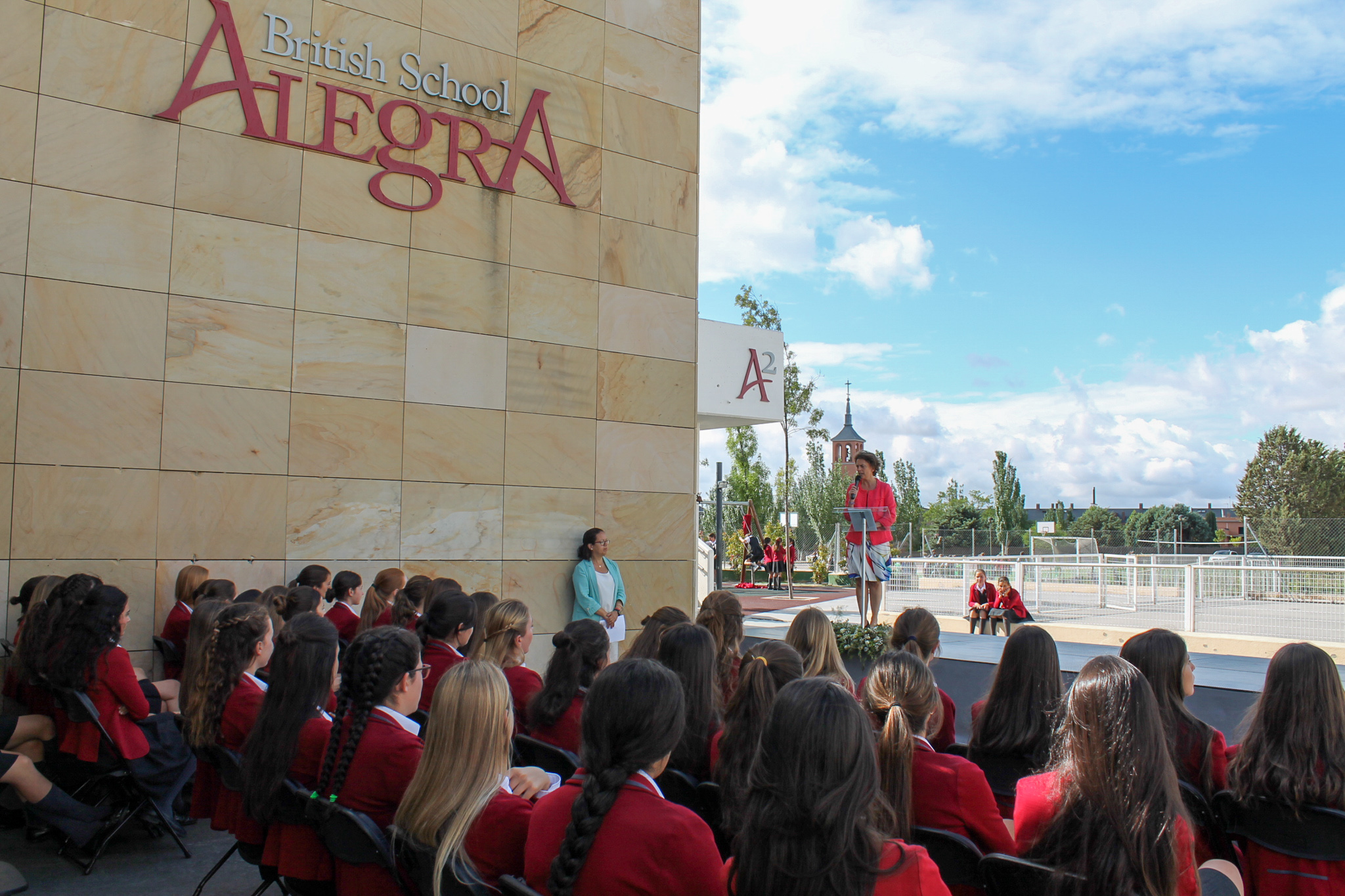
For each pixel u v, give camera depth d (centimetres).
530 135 760
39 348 552
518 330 743
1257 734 281
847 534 802
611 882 187
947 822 260
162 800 453
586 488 771
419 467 687
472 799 230
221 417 610
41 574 544
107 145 579
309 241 650
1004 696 325
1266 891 277
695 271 855
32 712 483
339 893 265
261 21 641
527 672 411
